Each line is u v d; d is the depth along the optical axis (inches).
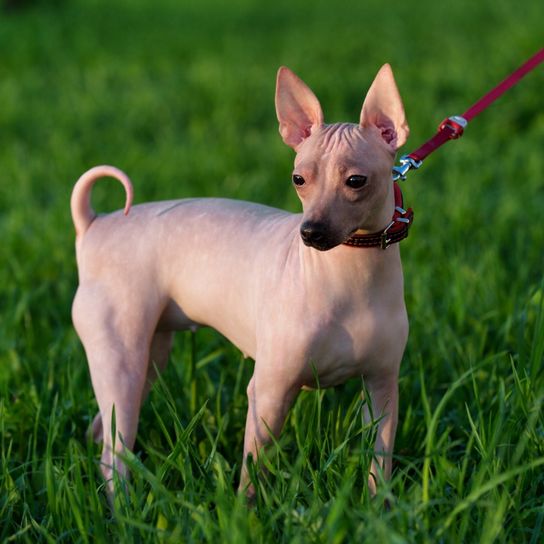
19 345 293.3
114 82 808.3
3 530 197.3
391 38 1005.2
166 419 244.2
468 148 511.5
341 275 189.9
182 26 1221.7
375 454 188.1
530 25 891.4
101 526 181.9
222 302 211.8
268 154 530.9
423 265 334.0
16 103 710.5
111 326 217.6
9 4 1427.2
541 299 225.3
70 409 246.2
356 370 199.0
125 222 225.1
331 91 705.6
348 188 178.5
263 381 198.5
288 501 181.3
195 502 190.7
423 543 171.0
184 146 555.2
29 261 368.2
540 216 399.2
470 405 243.1
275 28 1179.3
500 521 176.9
